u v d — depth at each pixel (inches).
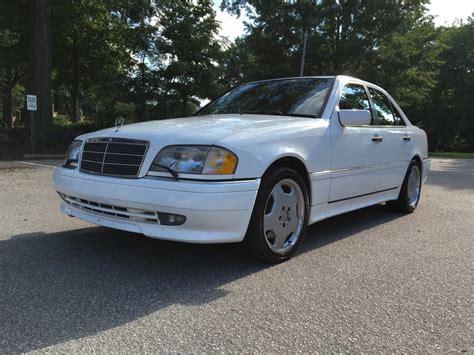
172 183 134.2
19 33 804.6
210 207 132.5
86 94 1241.4
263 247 152.0
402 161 237.9
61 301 124.6
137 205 137.9
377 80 1003.3
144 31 763.4
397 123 242.4
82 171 156.9
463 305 129.6
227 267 154.2
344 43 976.3
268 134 152.5
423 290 139.9
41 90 633.0
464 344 107.6
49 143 641.6
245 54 1137.4
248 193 140.1
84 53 946.7
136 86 789.2
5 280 138.6
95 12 824.9
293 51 1034.1
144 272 148.0
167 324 112.8
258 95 206.7
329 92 191.8
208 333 108.9
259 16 1044.5
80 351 99.5
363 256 172.6
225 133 144.8
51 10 638.5
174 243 179.3
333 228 218.2
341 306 126.3
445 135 1792.6
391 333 111.9
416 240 197.9
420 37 1055.0
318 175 171.2
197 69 795.4
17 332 107.2
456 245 191.0
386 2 963.3
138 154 142.9
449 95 1756.9
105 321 113.6
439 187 379.6
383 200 228.1
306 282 143.4
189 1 788.6
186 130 147.9
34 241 179.5
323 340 107.3
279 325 114.0
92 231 195.5
